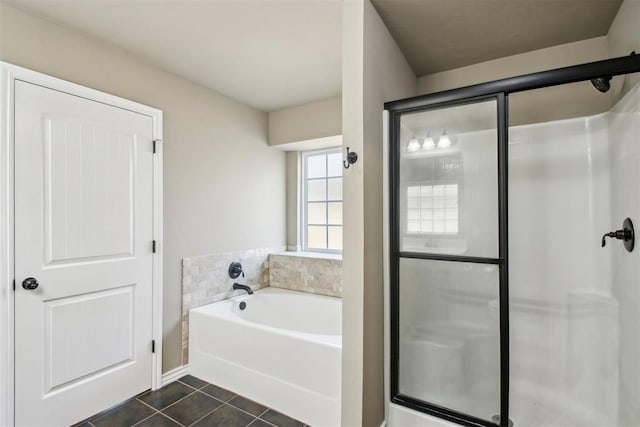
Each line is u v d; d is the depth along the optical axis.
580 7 1.75
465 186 1.73
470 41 2.10
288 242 3.78
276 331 2.18
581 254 1.89
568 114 2.09
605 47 2.03
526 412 1.96
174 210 2.56
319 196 3.72
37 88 1.81
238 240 3.15
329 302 3.00
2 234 1.68
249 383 2.29
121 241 2.20
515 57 2.29
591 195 1.88
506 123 1.57
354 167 1.62
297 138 3.34
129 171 2.25
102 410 2.10
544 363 1.95
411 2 1.70
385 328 1.82
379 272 1.78
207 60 2.37
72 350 1.96
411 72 2.45
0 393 1.67
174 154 2.57
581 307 1.88
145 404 2.20
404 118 1.87
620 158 1.67
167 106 2.52
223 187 3.00
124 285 2.22
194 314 2.62
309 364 2.02
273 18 1.87
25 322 1.76
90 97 2.03
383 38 1.88
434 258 1.77
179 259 2.60
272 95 3.05
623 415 1.68
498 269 1.67
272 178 3.59
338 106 3.09
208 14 1.83
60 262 1.91
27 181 1.77
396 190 1.85
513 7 1.75
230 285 3.04
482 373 1.71
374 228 1.72
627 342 1.63
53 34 1.89
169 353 2.52
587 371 1.84
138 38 2.08
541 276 1.98
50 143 1.86
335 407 1.92
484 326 1.72
